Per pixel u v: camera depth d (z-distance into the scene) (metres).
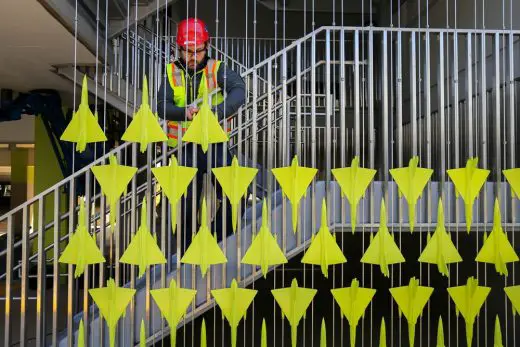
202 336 2.43
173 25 6.60
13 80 5.42
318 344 3.88
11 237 2.63
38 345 2.62
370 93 2.79
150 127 2.23
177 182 2.28
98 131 2.23
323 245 2.26
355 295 2.31
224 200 2.65
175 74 2.74
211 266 2.69
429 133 2.83
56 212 2.65
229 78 2.68
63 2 3.58
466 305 2.35
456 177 2.38
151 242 2.27
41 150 6.70
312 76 2.79
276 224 2.74
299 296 2.29
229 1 9.21
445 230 2.54
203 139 2.23
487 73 4.46
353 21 9.35
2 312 4.85
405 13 7.51
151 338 2.61
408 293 2.34
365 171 2.31
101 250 2.67
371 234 2.72
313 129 2.76
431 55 5.82
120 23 4.77
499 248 2.36
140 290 2.64
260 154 4.54
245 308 2.30
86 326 2.59
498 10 4.54
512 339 3.61
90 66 4.87
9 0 3.25
